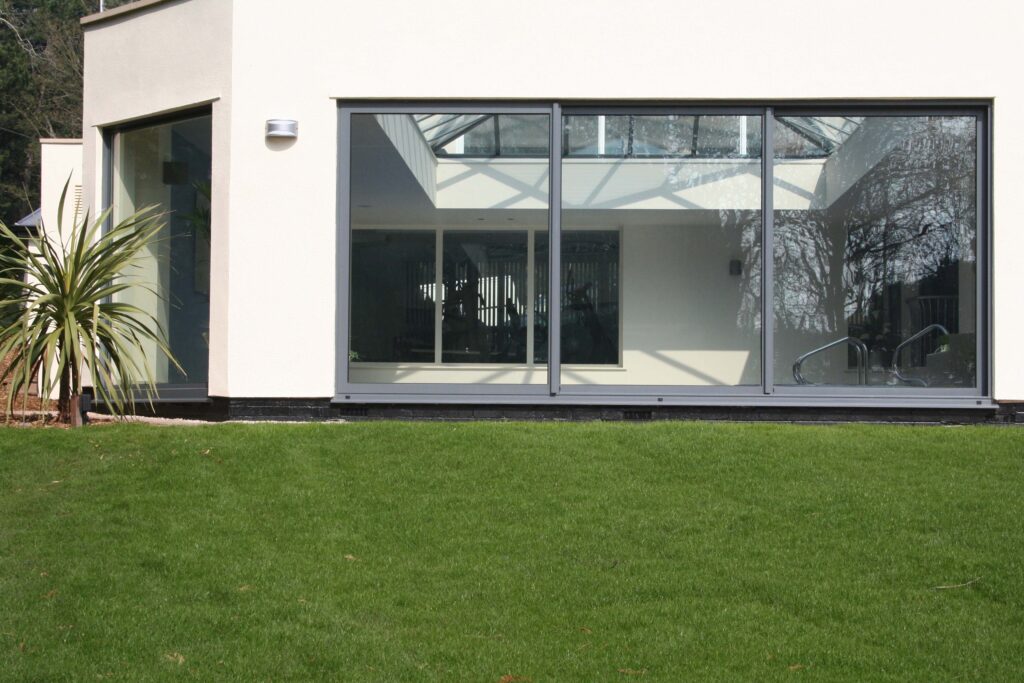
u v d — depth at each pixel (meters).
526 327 8.67
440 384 8.64
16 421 8.24
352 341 8.66
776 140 8.73
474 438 7.18
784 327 8.61
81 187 11.48
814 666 4.29
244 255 8.62
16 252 7.92
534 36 8.70
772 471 6.56
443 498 6.11
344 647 4.41
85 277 7.80
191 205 9.16
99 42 9.62
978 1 8.56
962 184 8.66
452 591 4.97
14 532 5.55
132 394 8.48
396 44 8.71
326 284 8.61
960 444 7.13
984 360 8.55
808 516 5.85
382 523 5.78
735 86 8.63
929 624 4.64
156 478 6.35
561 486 6.32
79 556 5.25
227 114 8.70
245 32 8.70
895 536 5.56
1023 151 8.52
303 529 5.67
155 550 5.31
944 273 8.63
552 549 5.45
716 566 5.24
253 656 4.32
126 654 4.32
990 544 5.41
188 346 9.07
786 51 8.62
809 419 8.52
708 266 8.67
